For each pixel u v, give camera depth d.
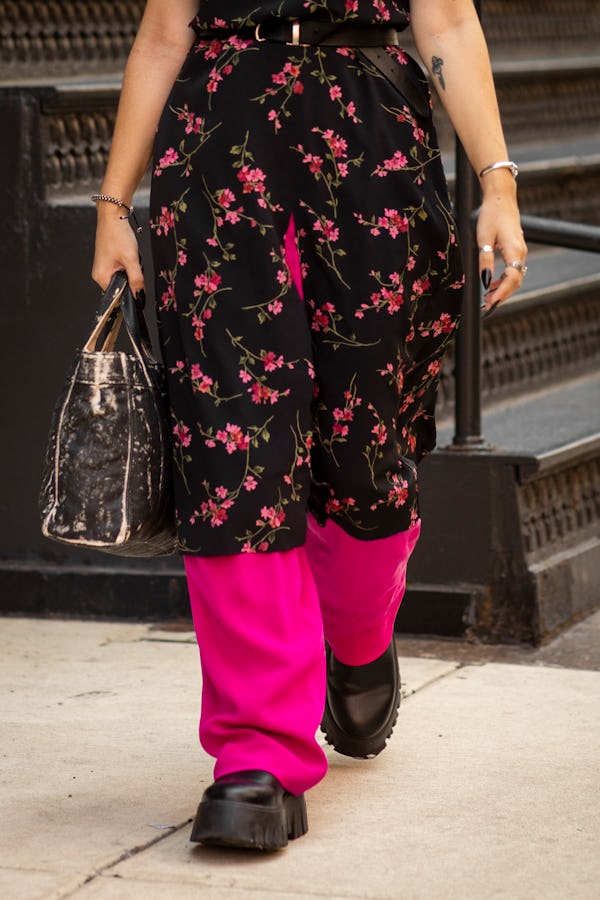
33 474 6.32
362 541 3.71
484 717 4.71
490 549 5.77
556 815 3.76
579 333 8.43
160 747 4.37
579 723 4.64
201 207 3.48
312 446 3.60
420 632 5.86
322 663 3.52
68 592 6.26
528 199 8.84
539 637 5.71
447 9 3.69
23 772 4.12
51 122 6.34
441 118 8.99
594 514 6.48
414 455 3.97
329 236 3.47
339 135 3.47
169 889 3.25
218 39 3.56
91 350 3.57
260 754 3.42
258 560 3.41
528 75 9.64
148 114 3.72
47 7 7.48
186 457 3.48
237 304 3.43
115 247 3.70
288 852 3.47
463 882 3.30
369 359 3.50
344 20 3.49
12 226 6.28
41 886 3.26
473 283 5.77
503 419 6.98
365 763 4.21
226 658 3.46
